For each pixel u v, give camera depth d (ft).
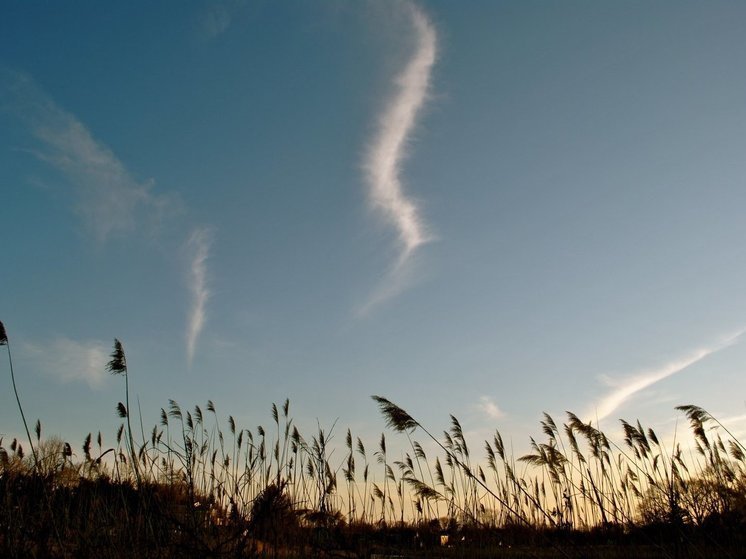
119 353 32.91
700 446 47.11
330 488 35.12
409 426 32.60
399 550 42.50
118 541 27.58
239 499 31.32
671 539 39.01
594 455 49.52
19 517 27.48
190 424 48.11
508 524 44.70
